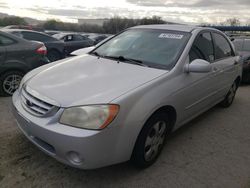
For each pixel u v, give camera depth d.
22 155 3.04
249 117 4.88
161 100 2.80
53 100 2.50
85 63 3.46
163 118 3.00
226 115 4.93
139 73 3.01
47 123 2.44
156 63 3.31
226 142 3.79
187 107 3.45
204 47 3.88
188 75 3.33
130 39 3.95
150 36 3.85
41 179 2.67
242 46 8.56
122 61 3.46
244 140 3.90
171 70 3.13
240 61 5.24
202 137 3.90
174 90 3.03
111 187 2.63
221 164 3.20
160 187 2.69
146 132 2.73
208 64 3.23
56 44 9.66
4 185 2.54
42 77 3.04
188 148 3.53
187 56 3.38
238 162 3.27
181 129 4.14
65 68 3.29
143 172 2.91
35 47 5.39
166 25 4.13
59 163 2.94
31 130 2.57
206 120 4.61
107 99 2.44
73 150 2.34
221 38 4.60
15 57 5.11
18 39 5.24
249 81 7.79
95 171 2.86
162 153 3.34
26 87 2.93
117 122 2.41
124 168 2.95
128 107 2.49
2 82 5.07
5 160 2.93
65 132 2.34
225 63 4.45
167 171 2.96
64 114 2.40
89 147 2.31
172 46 3.53
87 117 2.35
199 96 3.70
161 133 3.06
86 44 13.30
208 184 2.80
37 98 2.63
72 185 2.62
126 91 2.57
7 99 4.98
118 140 2.46
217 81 4.20
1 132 3.57
